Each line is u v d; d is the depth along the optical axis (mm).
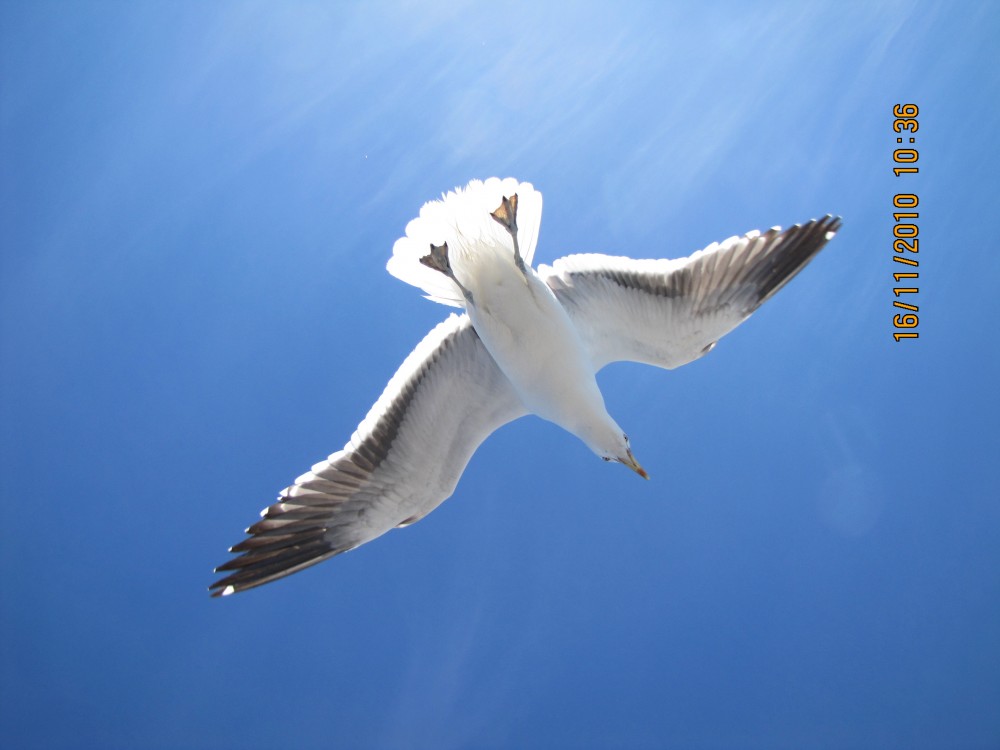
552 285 2445
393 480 2445
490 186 2389
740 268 2365
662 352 2430
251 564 2352
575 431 2391
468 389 2463
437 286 2402
